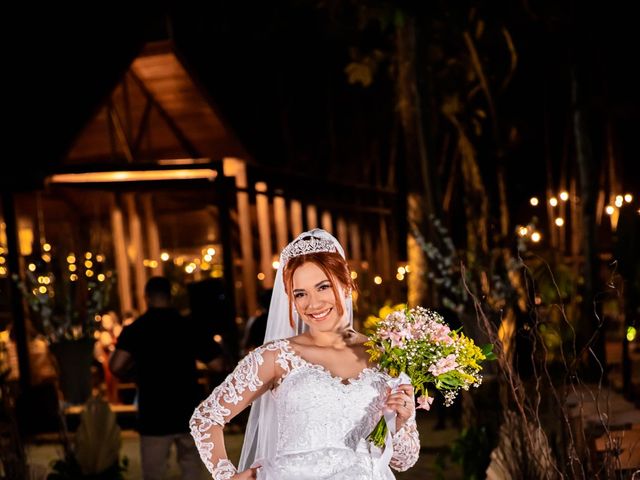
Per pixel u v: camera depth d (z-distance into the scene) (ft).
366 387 10.26
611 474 11.81
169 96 43.88
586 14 39.73
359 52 49.16
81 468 19.95
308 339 10.75
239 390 10.39
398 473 22.35
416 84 40.98
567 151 55.36
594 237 37.55
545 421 15.35
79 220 43.96
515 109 54.34
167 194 44.80
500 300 26.58
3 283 39.68
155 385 18.34
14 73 31.71
